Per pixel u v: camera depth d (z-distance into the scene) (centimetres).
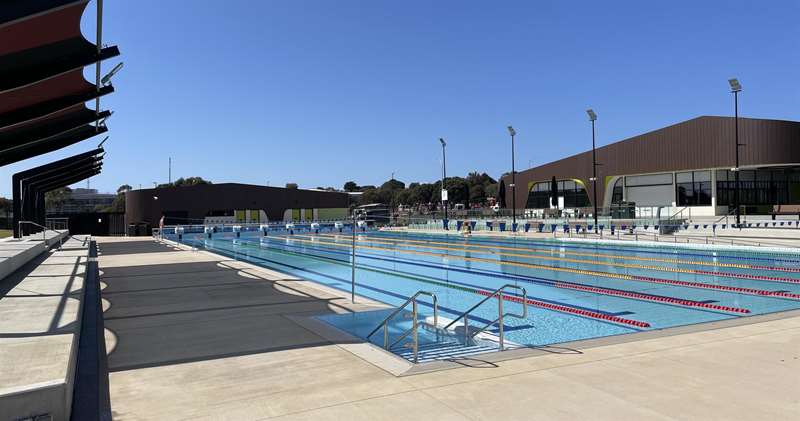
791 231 2236
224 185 4928
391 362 498
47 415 333
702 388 411
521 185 5222
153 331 651
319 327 670
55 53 827
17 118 1032
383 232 3844
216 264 1526
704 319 819
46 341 460
